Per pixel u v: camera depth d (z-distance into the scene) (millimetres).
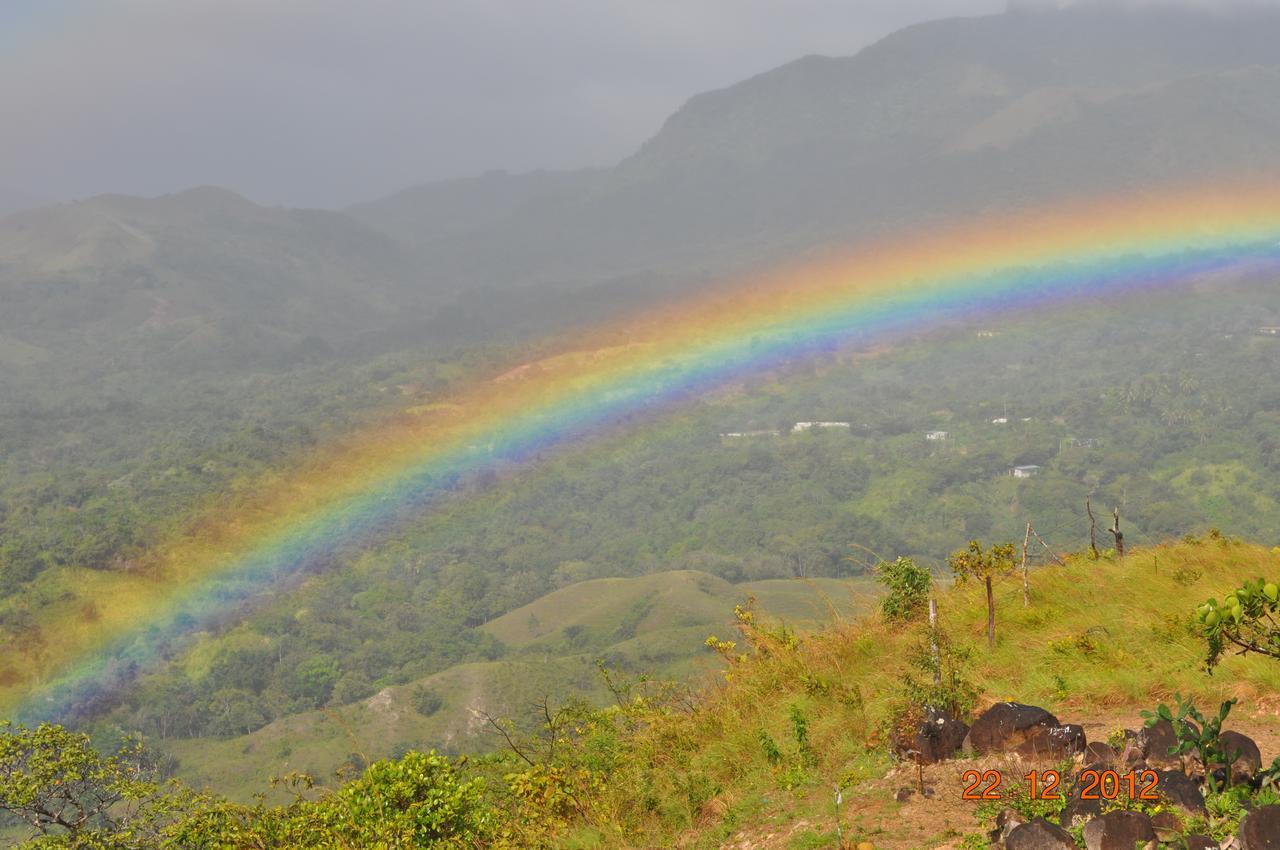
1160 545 15578
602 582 150625
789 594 134250
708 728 9445
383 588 161250
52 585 128750
